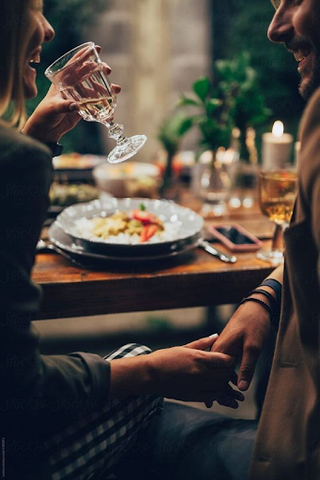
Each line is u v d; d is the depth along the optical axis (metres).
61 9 3.21
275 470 0.97
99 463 1.08
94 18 3.25
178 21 3.29
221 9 3.37
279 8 1.03
